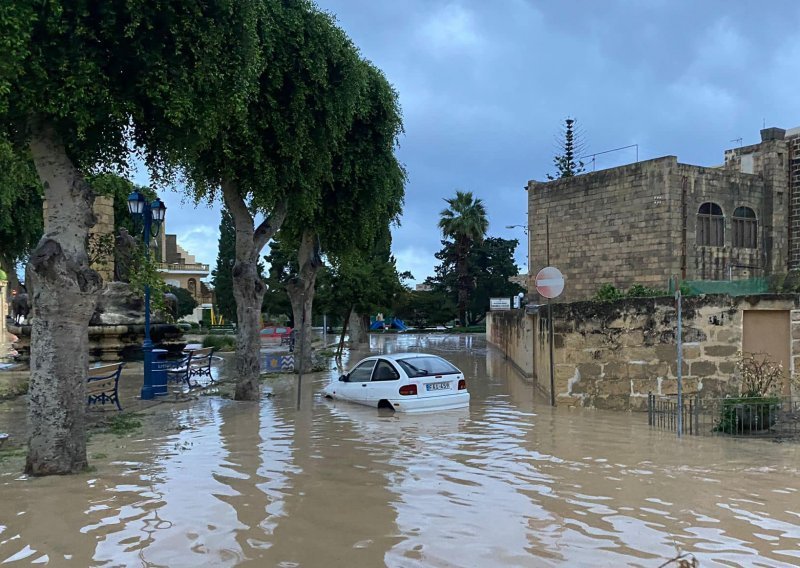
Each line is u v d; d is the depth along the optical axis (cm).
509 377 1841
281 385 1642
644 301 1180
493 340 3588
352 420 1045
